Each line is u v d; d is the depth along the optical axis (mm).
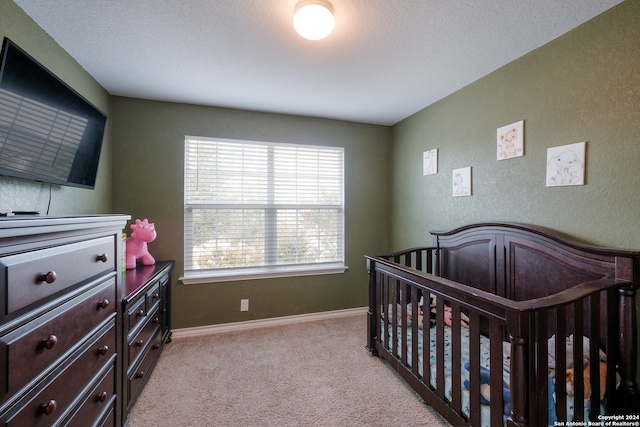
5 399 699
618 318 1333
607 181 1454
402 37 1665
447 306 2145
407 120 3061
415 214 2943
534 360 1050
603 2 1389
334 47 1767
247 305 2816
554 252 1644
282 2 1379
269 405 1668
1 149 1156
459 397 1344
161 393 1772
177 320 2625
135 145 2527
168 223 2607
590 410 1228
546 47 1732
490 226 2049
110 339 1256
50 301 861
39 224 781
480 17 1491
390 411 1615
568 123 1622
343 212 3184
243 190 2826
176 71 2059
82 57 1860
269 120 2887
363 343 2467
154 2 1373
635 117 1351
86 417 1060
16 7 1375
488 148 2131
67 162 1609
